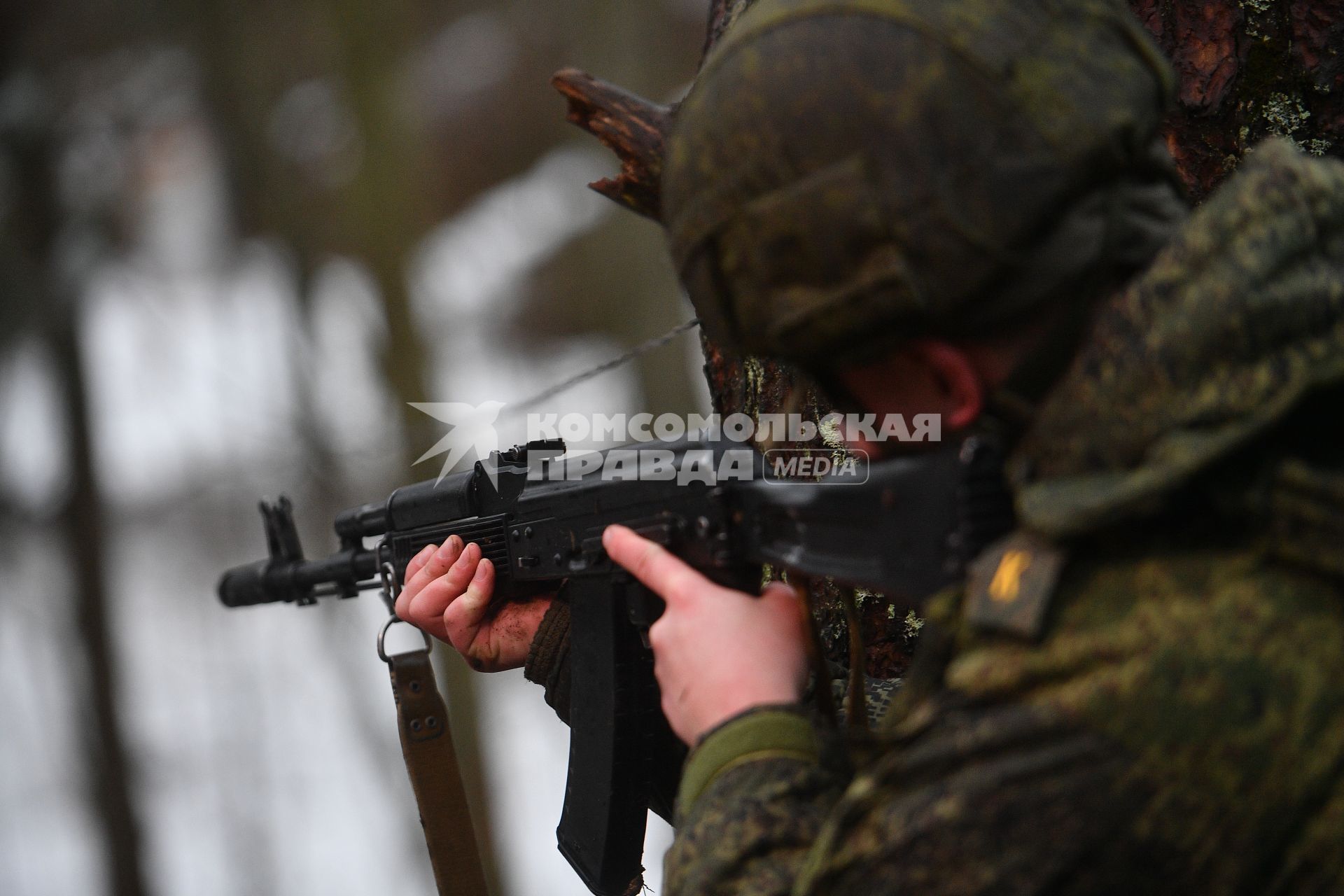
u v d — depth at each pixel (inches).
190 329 986.7
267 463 879.1
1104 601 66.4
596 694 113.0
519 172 1035.3
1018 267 70.9
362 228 548.1
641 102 143.4
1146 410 66.8
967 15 72.1
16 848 863.1
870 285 72.4
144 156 918.4
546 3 962.1
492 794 522.9
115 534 1012.5
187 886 766.5
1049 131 70.6
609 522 105.9
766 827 76.3
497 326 945.5
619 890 112.8
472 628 126.5
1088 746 64.2
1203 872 63.3
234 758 869.8
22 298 721.6
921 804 67.4
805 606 86.3
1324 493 63.6
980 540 72.6
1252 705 62.9
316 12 619.5
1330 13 122.5
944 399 76.7
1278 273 66.3
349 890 743.7
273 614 999.0
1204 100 126.0
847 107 72.0
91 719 736.3
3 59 728.3
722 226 77.3
